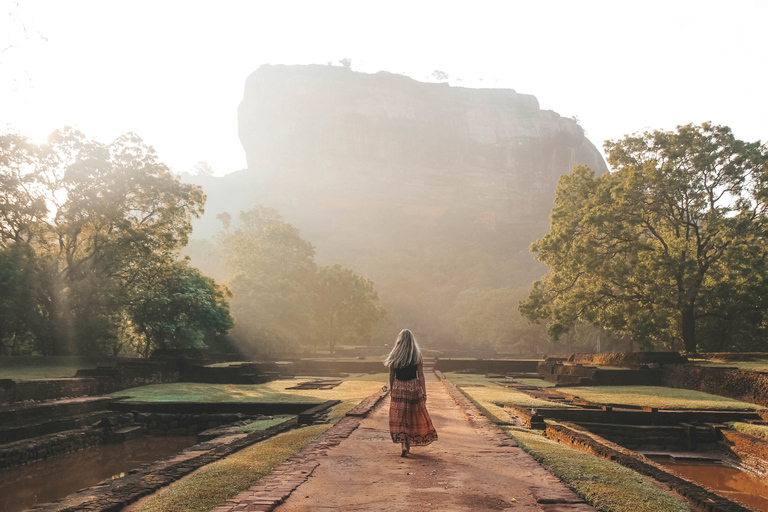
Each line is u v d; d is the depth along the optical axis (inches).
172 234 1418.6
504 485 202.1
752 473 474.6
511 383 1109.1
